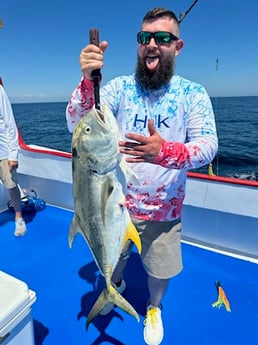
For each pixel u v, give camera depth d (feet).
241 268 8.79
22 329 4.32
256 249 9.13
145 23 5.05
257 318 7.02
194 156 4.20
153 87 5.15
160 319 6.64
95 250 4.72
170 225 5.91
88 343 6.47
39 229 11.28
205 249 9.72
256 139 46.68
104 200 4.41
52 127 70.95
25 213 12.44
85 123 4.25
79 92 4.59
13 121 10.48
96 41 4.09
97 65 4.06
